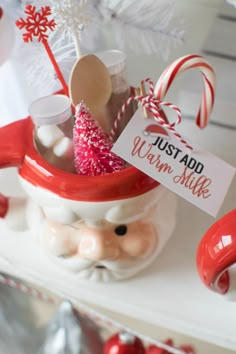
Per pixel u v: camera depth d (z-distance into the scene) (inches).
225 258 16.7
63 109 18.5
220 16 22.8
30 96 22.8
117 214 18.1
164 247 21.2
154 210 19.6
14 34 19.8
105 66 18.0
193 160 17.7
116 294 20.4
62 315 30.9
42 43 18.8
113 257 19.3
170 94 23.0
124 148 17.4
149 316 19.9
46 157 18.8
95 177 17.5
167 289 20.3
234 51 22.1
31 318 37.1
